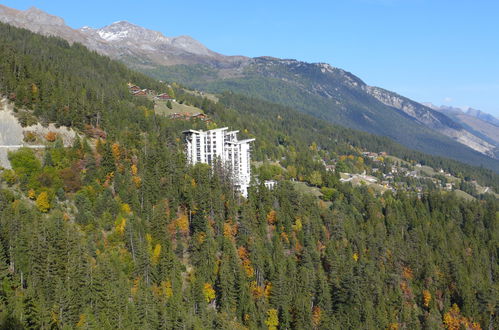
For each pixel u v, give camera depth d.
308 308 182.00
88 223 183.38
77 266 156.12
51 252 157.62
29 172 196.75
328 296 190.75
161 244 189.50
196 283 175.50
